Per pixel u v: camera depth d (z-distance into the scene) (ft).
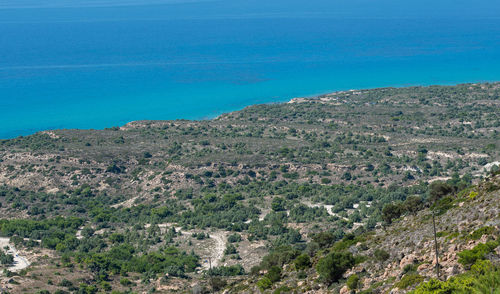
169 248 545.03
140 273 483.51
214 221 630.74
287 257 388.98
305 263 330.13
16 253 532.32
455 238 251.80
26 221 642.22
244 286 353.10
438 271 224.12
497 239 222.89
